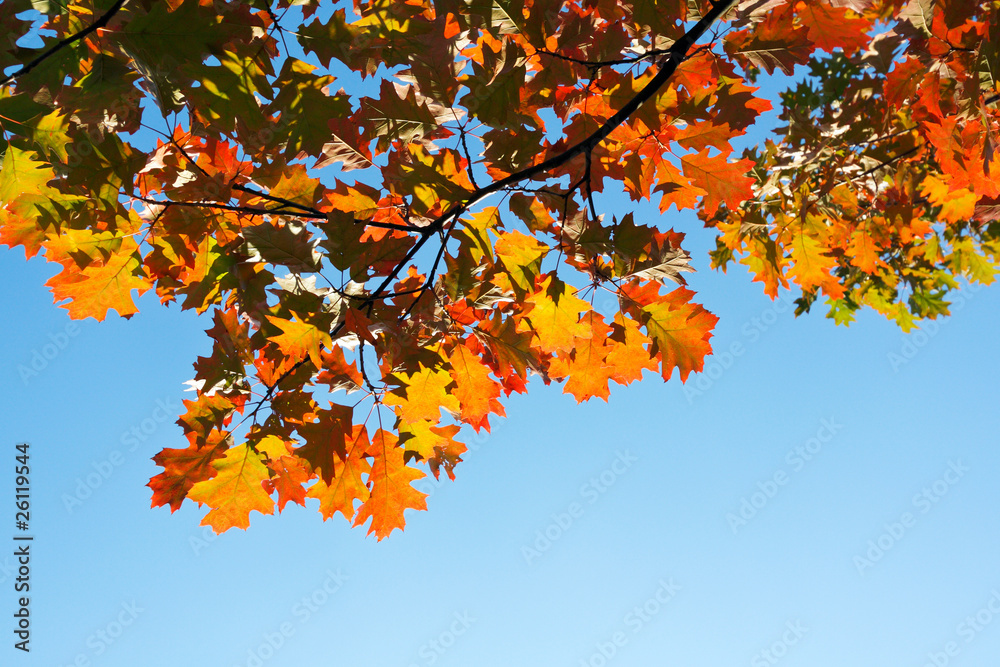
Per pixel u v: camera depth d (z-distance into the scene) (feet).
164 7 7.67
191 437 10.01
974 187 10.93
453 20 8.86
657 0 9.56
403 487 10.87
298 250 9.18
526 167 9.69
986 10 10.38
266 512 10.68
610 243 9.95
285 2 8.55
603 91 10.14
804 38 9.68
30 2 7.30
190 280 10.52
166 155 9.48
